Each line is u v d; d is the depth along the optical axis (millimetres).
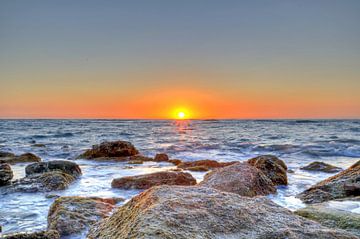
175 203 3906
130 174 13578
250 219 3773
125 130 57094
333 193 8289
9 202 8570
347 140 30594
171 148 26141
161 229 3264
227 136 40719
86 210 6465
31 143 30703
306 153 22688
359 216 4945
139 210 3957
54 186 10086
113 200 8188
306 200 8312
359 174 8695
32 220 7012
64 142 32656
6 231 6293
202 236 3312
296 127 65562
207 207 3908
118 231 3789
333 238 3469
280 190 10141
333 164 17891
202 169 14469
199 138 37688
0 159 17719
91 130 55469
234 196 4504
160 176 10648
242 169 9281
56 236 5320
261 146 26219
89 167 15922
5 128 60250
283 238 3443
